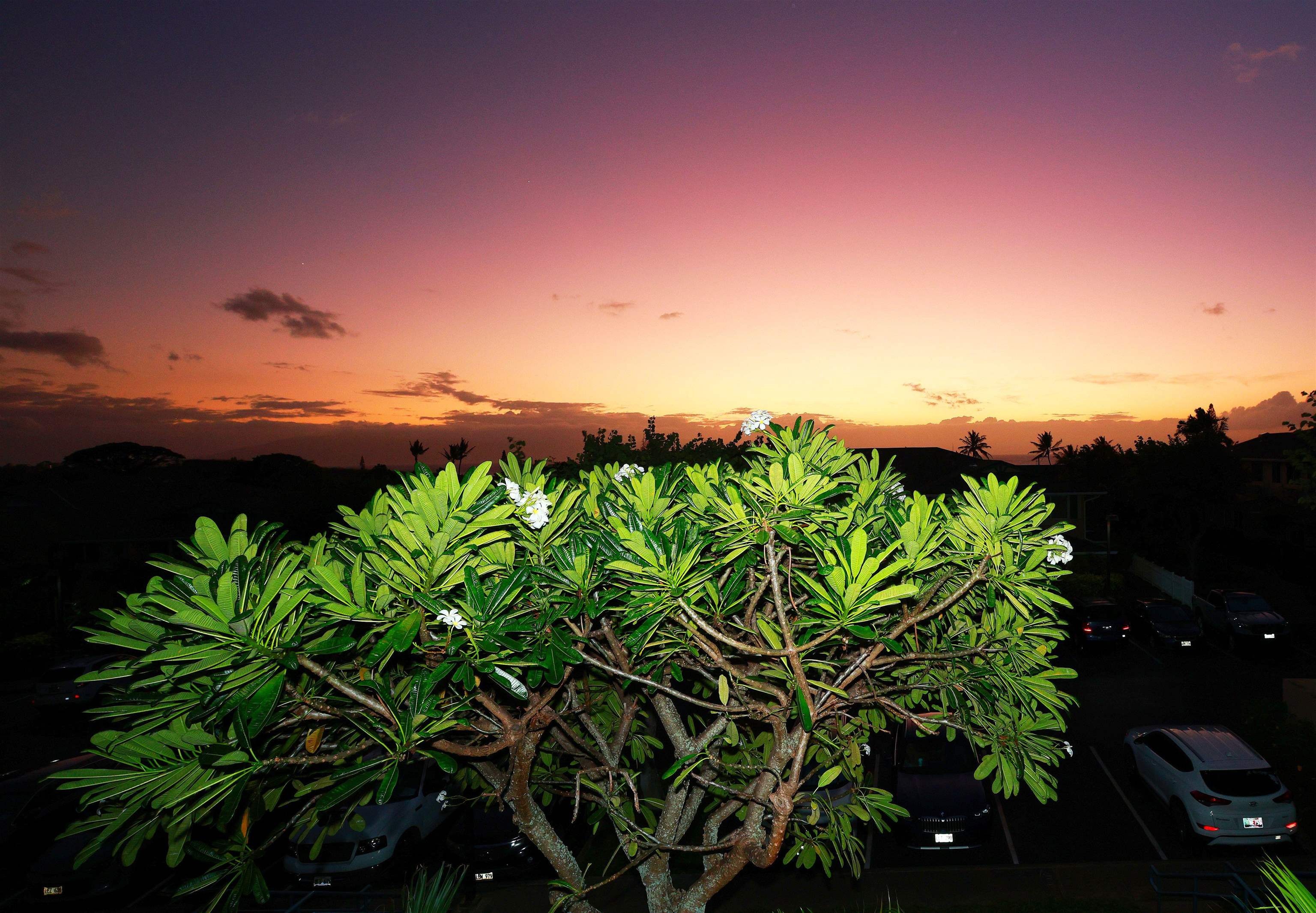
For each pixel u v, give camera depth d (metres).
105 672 3.42
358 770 3.64
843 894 9.42
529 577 3.82
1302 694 13.95
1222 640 22.56
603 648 4.91
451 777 9.30
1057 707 4.79
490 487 3.74
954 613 4.97
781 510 3.74
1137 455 37.84
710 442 17.41
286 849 10.91
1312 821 10.48
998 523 3.93
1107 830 10.97
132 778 3.36
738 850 4.66
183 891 3.77
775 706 4.46
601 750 5.48
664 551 3.55
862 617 3.60
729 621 4.26
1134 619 23.59
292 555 3.85
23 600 29.97
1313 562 32.62
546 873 10.34
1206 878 9.30
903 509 4.41
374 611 3.57
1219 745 10.77
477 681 3.58
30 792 11.57
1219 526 45.72
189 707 3.57
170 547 37.66
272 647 3.33
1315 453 13.48
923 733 4.75
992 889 9.45
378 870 10.05
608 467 5.42
